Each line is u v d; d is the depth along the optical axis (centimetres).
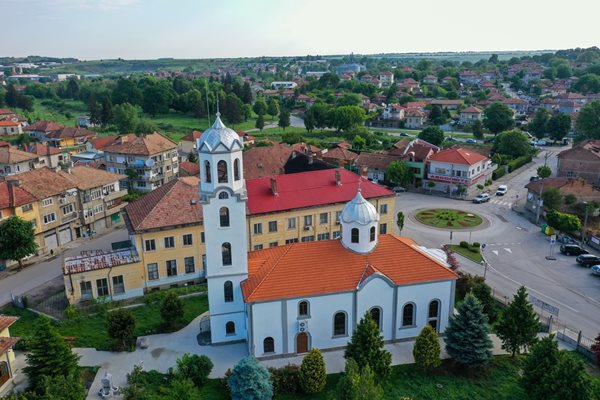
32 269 7769
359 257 5262
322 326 5100
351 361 4112
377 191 7912
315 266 5138
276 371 4688
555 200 9819
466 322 4800
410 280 5153
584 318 6031
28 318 6147
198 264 6962
